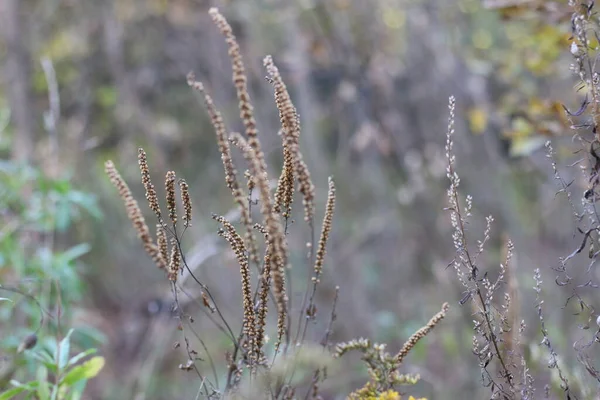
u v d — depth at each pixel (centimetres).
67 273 278
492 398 163
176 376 421
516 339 170
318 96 592
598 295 376
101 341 284
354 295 495
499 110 367
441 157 549
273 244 127
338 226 575
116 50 642
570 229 432
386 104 574
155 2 639
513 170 487
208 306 153
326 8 567
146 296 531
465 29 548
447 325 419
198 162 681
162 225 148
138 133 645
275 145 529
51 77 356
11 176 316
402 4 576
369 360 158
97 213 318
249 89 589
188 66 645
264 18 568
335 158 647
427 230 553
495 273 408
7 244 286
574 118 250
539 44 358
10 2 556
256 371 150
